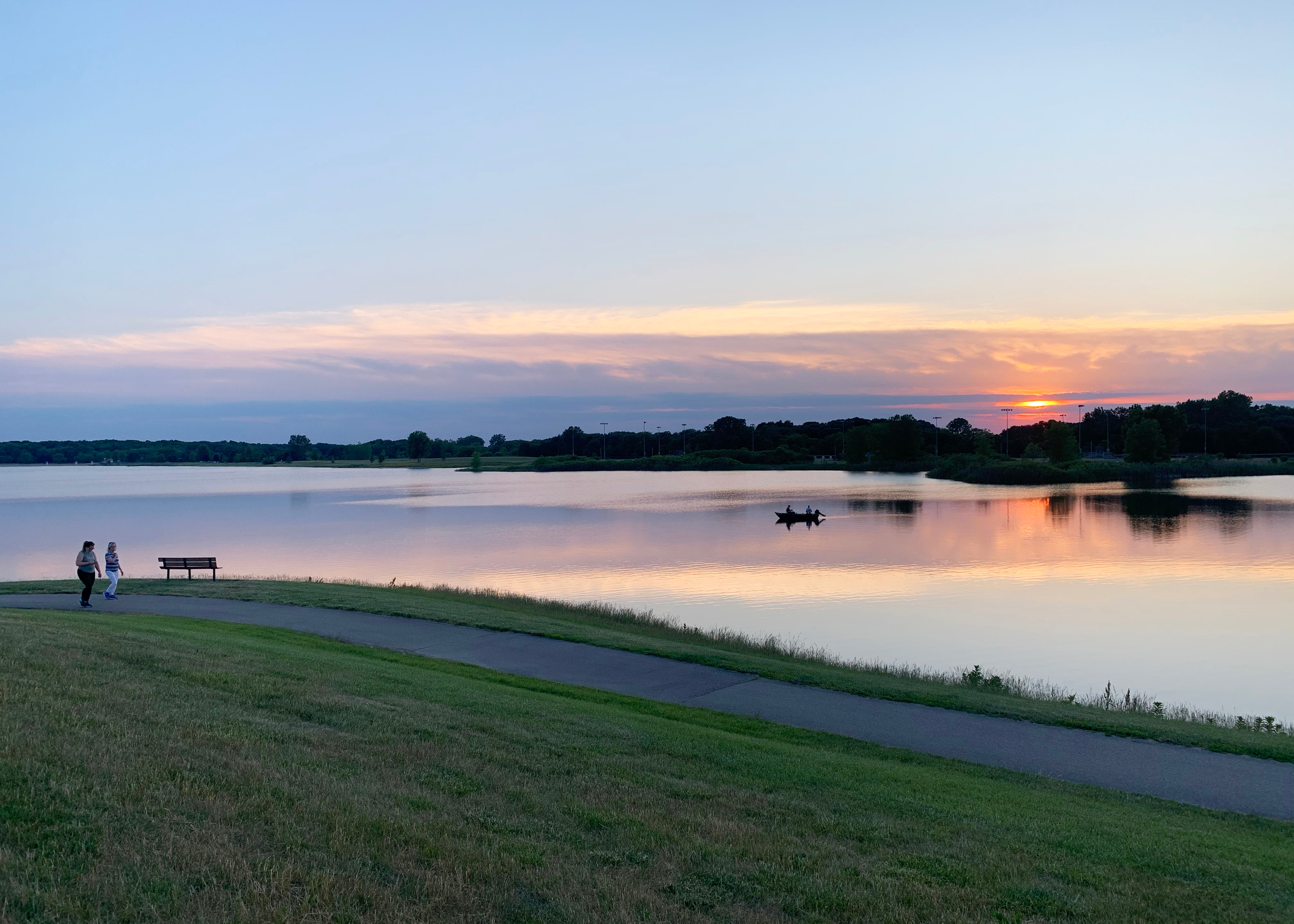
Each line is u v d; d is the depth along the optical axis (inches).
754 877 321.1
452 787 386.3
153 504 4168.3
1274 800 476.4
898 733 593.3
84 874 261.9
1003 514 3166.8
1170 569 1829.5
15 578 1707.7
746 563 1951.3
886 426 7401.6
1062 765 532.7
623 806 385.7
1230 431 7578.7
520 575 1771.7
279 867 282.7
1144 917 310.8
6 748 349.7
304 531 2778.1
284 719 463.5
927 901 311.6
